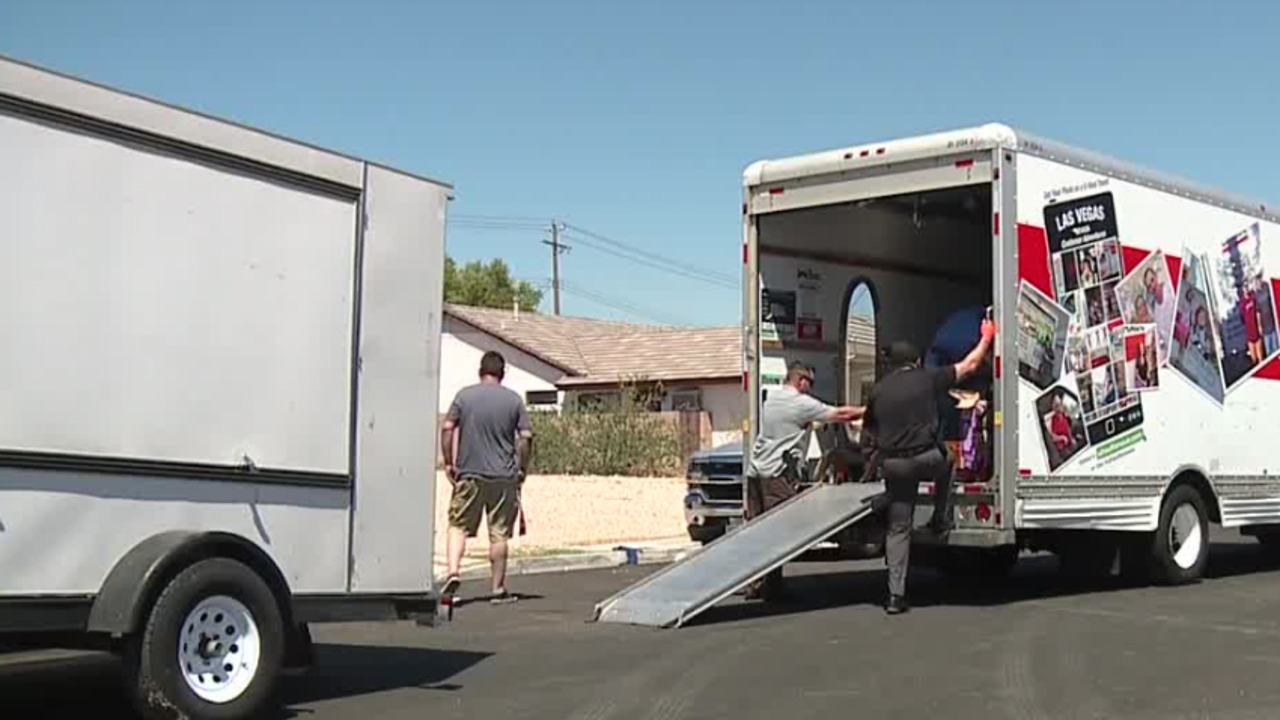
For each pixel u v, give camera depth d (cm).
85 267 671
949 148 1136
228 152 731
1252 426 1390
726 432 4006
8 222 644
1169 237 1288
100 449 673
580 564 1548
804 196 1220
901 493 1113
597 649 960
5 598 639
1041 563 1588
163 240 702
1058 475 1157
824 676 857
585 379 4272
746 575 1103
